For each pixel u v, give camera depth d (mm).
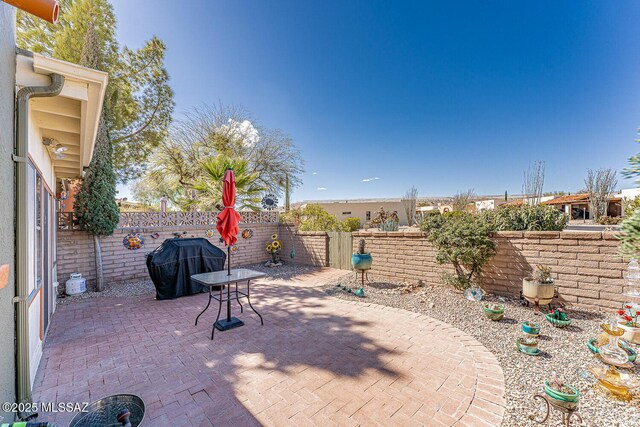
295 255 10375
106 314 5141
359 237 8523
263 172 14945
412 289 6605
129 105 10602
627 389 2545
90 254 7035
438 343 3801
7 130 2107
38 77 2430
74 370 3188
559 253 4953
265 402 2605
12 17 2246
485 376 2996
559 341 3730
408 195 23547
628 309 3949
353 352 3566
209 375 3066
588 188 19891
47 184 4477
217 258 6832
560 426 2240
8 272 2102
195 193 10758
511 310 4926
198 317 4777
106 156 7070
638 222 1455
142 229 7875
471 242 5562
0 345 1936
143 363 3336
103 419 2275
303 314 5012
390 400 2623
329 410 2494
